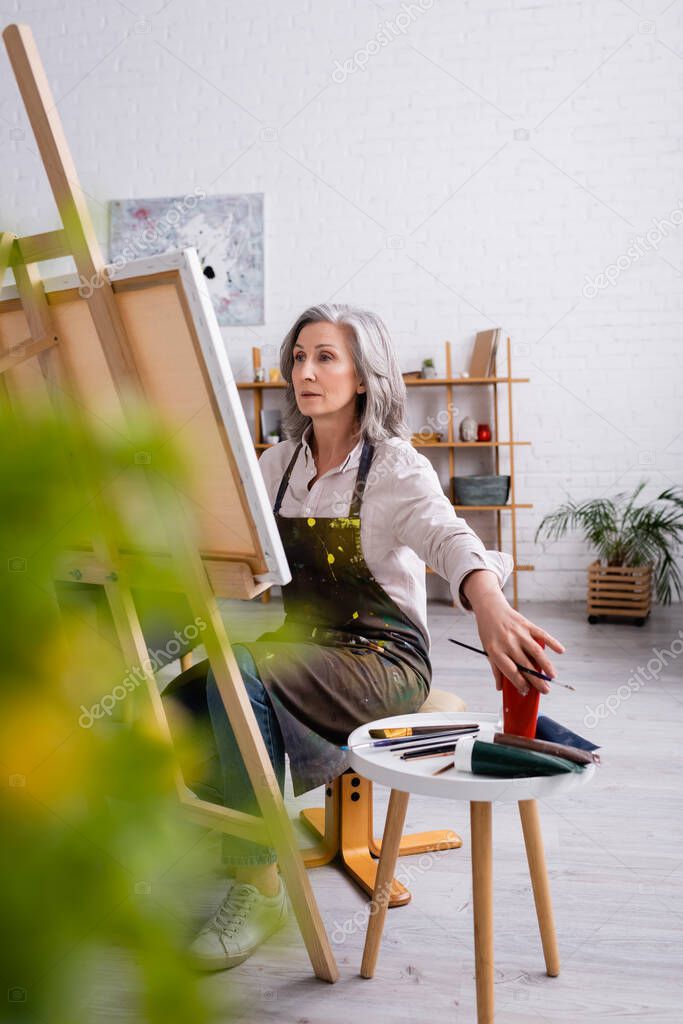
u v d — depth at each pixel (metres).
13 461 0.38
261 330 5.08
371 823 1.78
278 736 1.44
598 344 4.83
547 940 1.37
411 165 4.92
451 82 4.87
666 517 4.81
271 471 1.76
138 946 0.41
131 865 0.40
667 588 4.49
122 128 5.08
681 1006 1.30
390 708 1.53
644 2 4.71
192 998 0.42
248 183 5.03
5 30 1.04
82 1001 0.41
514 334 4.89
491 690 3.05
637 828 1.95
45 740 0.40
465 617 4.49
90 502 0.41
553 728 1.21
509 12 4.81
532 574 4.93
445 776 1.09
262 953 1.43
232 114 5.01
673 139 4.73
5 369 1.29
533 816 1.35
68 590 1.30
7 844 0.39
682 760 2.36
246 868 1.43
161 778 0.42
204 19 5.01
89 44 5.08
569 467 4.88
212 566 1.24
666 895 1.64
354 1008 1.29
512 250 4.87
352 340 1.60
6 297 1.27
